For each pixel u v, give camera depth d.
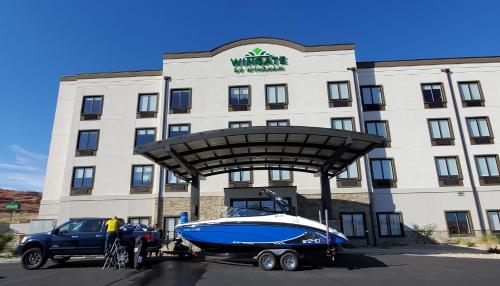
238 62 25.02
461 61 25.48
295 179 22.48
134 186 23.98
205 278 9.62
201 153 15.70
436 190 23.08
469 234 22.23
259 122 23.88
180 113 24.34
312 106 23.94
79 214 23.59
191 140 13.69
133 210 23.56
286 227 11.54
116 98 25.84
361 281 9.09
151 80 26.11
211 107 24.33
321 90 24.22
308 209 21.97
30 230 24.14
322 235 11.31
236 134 13.59
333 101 23.95
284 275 10.12
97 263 13.18
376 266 11.84
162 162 15.85
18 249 11.85
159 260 13.70
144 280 9.36
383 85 25.22
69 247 11.99
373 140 13.73
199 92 24.62
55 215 24.70
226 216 12.36
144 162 24.42
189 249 14.25
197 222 12.39
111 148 24.81
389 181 23.33
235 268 11.58
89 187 24.08
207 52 25.30
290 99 24.12
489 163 23.61
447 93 24.89
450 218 22.64
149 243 12.58
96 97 26.00
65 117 26.73
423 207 22.84
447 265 11.91
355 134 13.65
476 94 24.94
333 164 15.88
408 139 24.12
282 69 24.77
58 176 25.50
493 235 21.53
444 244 21.67
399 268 11.36
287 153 16.20
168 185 23.36
